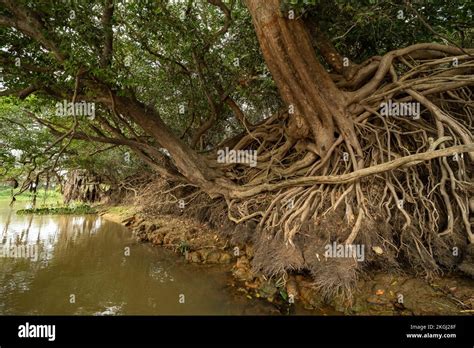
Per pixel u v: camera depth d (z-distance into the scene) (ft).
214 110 27.89
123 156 53.26
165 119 34.50
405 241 15.71
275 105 29.81
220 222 26.30
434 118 16.72
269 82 22.13
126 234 34.63
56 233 35.65
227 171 24.43
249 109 34.32
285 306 15.12
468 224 14.34
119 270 21.97
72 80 18.90
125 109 21.67
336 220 15.89
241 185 22.53
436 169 16.93
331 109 17.60
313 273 15.12
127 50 24.06
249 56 23.82
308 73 16.34
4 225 40.73
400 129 18.17
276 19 14.64
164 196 36.27
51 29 17.25
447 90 17.33
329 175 16.94
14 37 18.94
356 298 14.26
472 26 20.10
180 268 21.62
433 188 15.87
